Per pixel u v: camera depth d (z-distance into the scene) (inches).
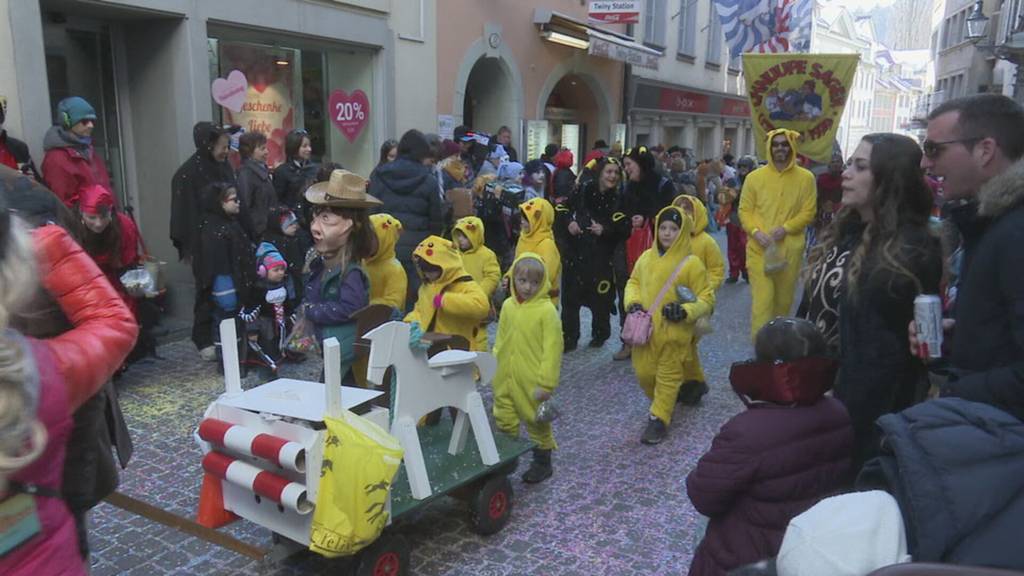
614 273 259.9
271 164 323.6
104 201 185.2
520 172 358.0
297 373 230.8
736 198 423.2
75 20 249.3
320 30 317.4
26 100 213.6
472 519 137.2
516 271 150.1
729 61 1000.2
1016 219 73.7
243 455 110.8
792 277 239.9
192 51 259.9
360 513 101.1
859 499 54.5
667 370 182.2
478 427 133.6
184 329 261.3
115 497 123.6
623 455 176.7
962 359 79.7
